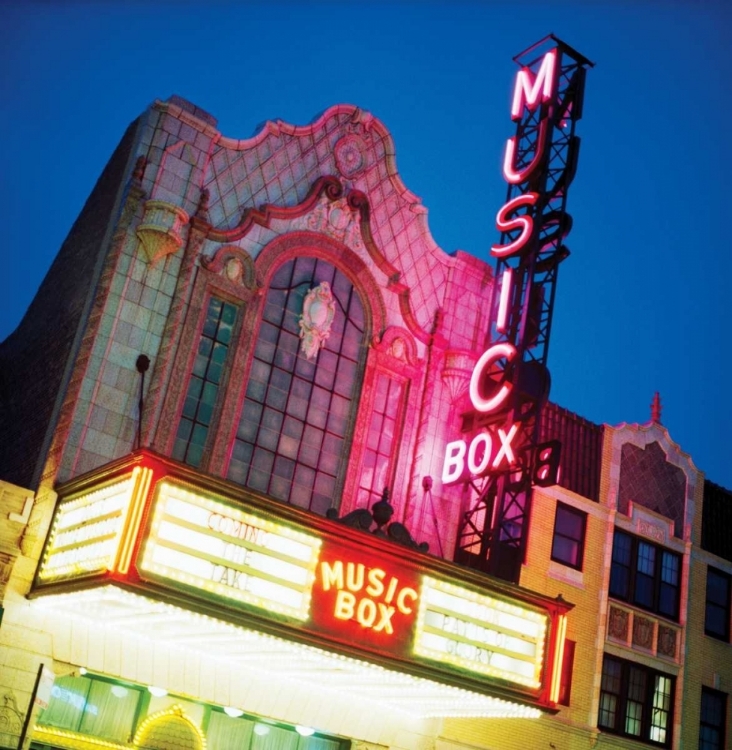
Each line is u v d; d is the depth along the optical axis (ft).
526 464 74.84
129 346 64.80
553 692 64.49
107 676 60.90
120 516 51.24
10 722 56.03
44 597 57.00
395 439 76.48
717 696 99.19
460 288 82.07
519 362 75.61
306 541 56.54
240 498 54.49
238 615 53.01
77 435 61.62
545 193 82.28
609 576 92.07
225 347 70.08
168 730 63.52
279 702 66.64
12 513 59.11
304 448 72.02
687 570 99.30
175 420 65.98
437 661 60.08
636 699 91.86
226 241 70.69
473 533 74.95
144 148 68.54
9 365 78.43
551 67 85.10
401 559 60.18
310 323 73.97
